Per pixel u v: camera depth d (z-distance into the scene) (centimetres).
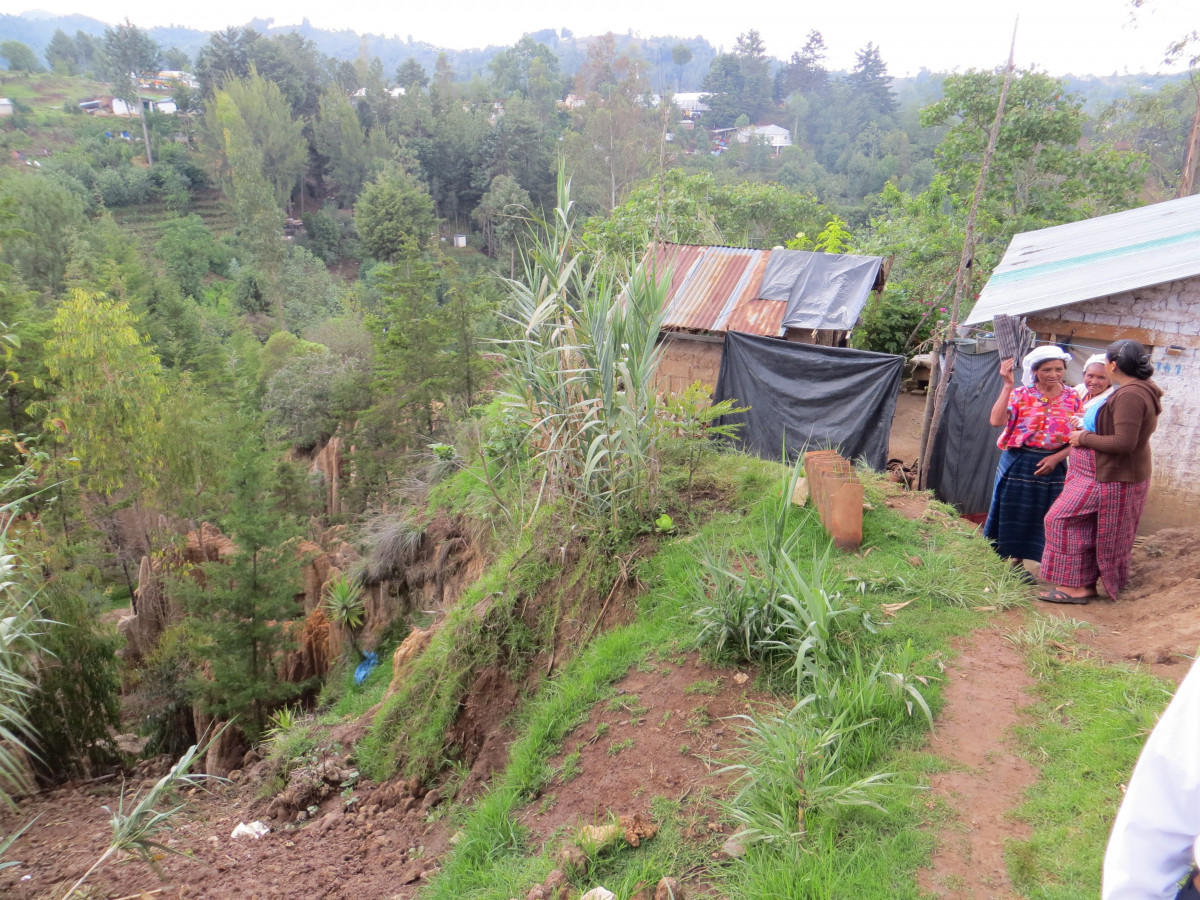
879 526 668
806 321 1205
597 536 721
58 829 835
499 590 756
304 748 831
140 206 9244
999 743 400
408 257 3067
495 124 10750
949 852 334
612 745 491
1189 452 799
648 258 752
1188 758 155
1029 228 2092
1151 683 421
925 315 1558
